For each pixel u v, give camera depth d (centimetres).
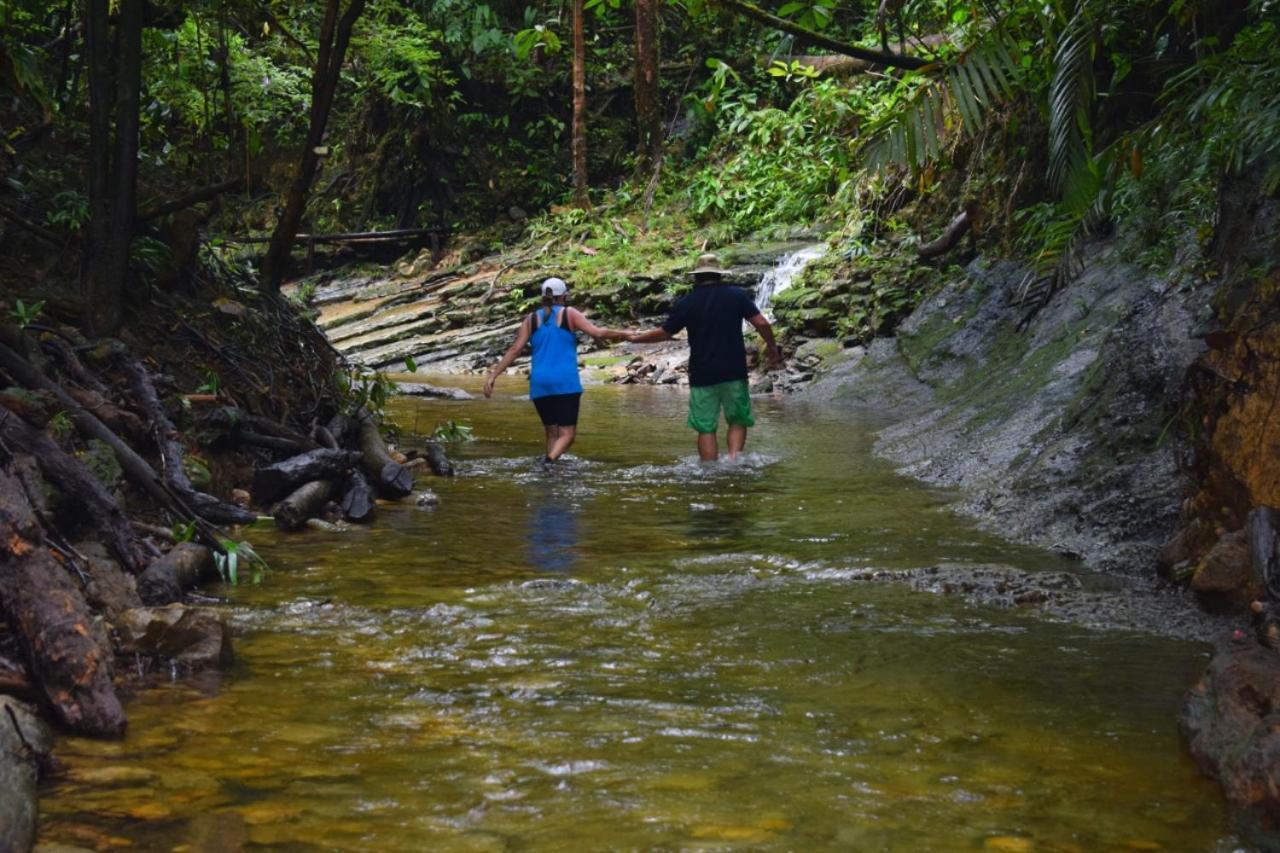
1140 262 1098
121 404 664
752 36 3088
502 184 3128
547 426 974
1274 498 464
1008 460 835
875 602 515
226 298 861
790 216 2441
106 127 733
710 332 966
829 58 2275
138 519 596
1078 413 742
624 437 1140
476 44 3006
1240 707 340
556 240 2755
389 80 2664
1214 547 484
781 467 934
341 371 895
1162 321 716
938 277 1677
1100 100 1188
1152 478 624
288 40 1055
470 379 1934
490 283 2519
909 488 827
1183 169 1063
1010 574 544
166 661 417
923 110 727
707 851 282
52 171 816
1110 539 601
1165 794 317
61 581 388
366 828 293
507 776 325
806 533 668
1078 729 365
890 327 1661
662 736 355
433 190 3138
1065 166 690
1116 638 460
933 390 1388
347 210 3084
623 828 293
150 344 769
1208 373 500
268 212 2823
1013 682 408
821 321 1784
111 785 316
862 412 1353
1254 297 491
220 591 528
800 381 1622
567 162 3198
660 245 2492
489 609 500
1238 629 461
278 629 468
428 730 359
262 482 699
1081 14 689
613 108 3309
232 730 357
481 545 636
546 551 621
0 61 676
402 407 1424
